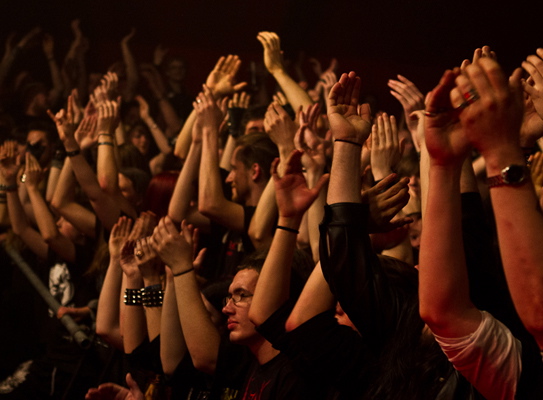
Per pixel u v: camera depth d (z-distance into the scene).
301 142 1.99
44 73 6.95
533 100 1.44
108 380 2.70
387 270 1.49
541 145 2.22
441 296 1.02
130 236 2.50
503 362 1.04
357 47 8.02
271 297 1.59
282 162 2.25
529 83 1.56
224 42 7.98
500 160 0.89
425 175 1.54
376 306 1.34
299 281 1.84
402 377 1.24
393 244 1.92
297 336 1.48
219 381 1.90
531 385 1.06
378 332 1.34
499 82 0.88
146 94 6.96
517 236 0.89
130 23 7.77
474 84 0.89
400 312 1.33
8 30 7.34
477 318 1.05
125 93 6.52
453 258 1.02
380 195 1.48
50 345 3.30
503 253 0.91
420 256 1.04
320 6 7.92
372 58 8.04
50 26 7.43
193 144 2.67
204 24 7.93
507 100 0.88
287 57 7.93
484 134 0.90
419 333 1.26
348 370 1.43
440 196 1.01
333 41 7.99
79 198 3.76
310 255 1.91
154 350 2.18
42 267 3.79
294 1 7.89
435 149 1.00
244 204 2.77
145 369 2.21
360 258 1.35
